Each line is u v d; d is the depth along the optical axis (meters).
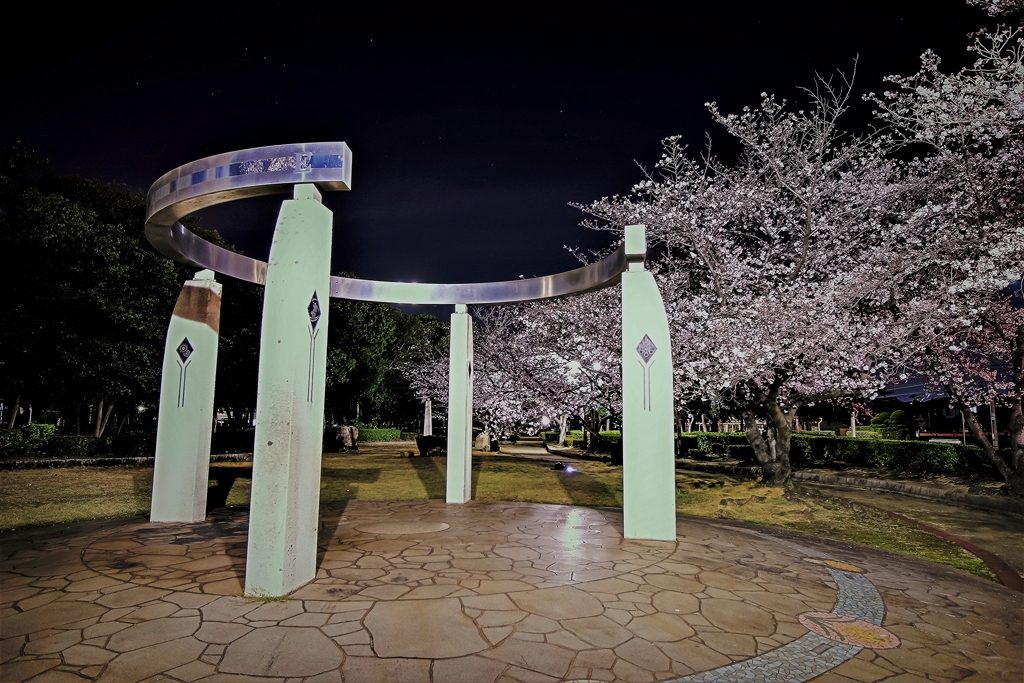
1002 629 4.04
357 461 16.22
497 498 9.33
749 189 9.66
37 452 13.83
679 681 2.96
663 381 6.17
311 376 4.36
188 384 6.73
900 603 4.50
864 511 8.67
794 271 9.69
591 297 13.15
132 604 3.73
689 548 5.74
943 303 9.35
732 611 4.00
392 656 3.06
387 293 8.54
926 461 12.41
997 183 8.98
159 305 14.36
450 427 8.64
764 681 3.02
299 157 4.47
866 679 3.11
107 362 13.44
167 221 5.44
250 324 18.14
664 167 10.16
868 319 10.00
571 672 2.98
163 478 6.61
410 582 4.27
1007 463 10.05
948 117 8.51
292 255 4.23
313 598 3.89
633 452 6.16
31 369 13.19
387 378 31.41
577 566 4.87
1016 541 7.04
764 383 9.88
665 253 11.84
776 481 9.91
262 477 4.00
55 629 3.33
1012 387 10.55
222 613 3.60
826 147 9.67
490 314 18.70
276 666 2.93
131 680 2.76
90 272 12.48
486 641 3.29
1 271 11.69
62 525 6.41
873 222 9.71
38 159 12.92
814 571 5.23
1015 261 8.40
